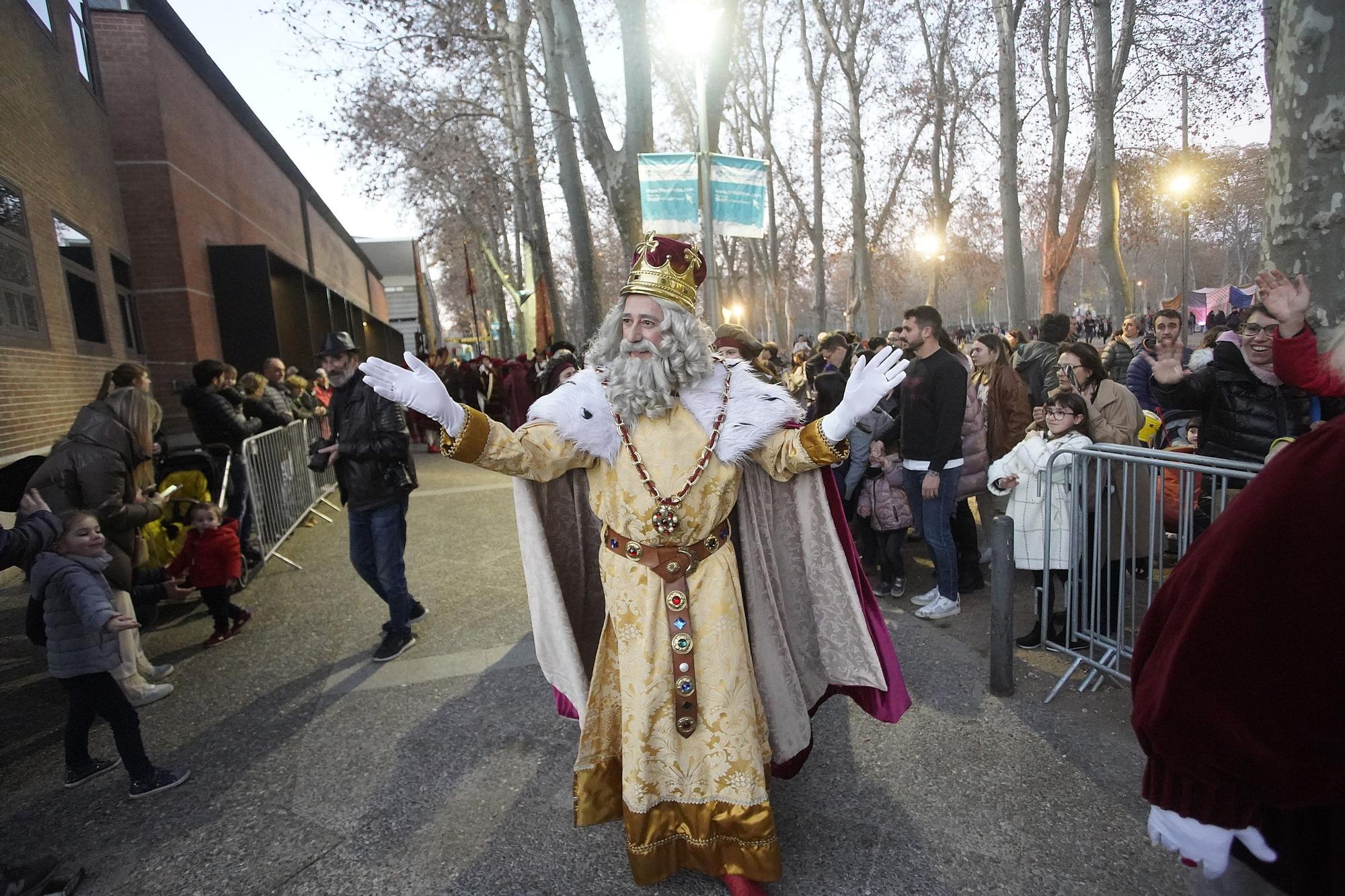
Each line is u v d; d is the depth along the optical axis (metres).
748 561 2.56
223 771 3.22
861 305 23.77
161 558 4.98
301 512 7.96
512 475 2.42
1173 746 1.14
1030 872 2.37
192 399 6.09
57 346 8.58
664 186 9.83
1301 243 3.15
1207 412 3.95
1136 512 3.37
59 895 2.48
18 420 7.41
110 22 11.30
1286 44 3.14
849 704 3.46
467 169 23.12
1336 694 1.04
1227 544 1.09
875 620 2.61
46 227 8.55
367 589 5.55
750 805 2.22
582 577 2.75
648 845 2.28
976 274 51.38
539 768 3.10
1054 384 5.98
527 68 14.87
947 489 4.31
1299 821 1.19
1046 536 3.75
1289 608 1.04
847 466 5.06
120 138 11.52
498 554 6.36
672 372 2.31
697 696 2.29
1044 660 3.80
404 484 4.21
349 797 2.98
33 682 4.32
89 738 3.61
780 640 2.57
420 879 2.49
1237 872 1.30
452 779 3.06
